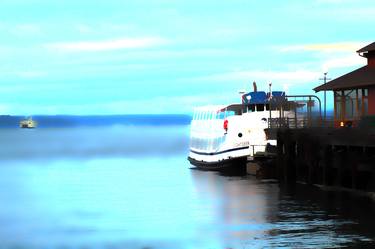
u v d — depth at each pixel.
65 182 51.03
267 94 54.03
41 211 32.97
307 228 25.86
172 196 39.03
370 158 34.03
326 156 38.75
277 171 46.34
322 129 39.69
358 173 35.97
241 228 26.36
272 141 50.38
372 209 30.52
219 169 56.72
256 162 51.19
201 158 60.72
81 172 62.75
